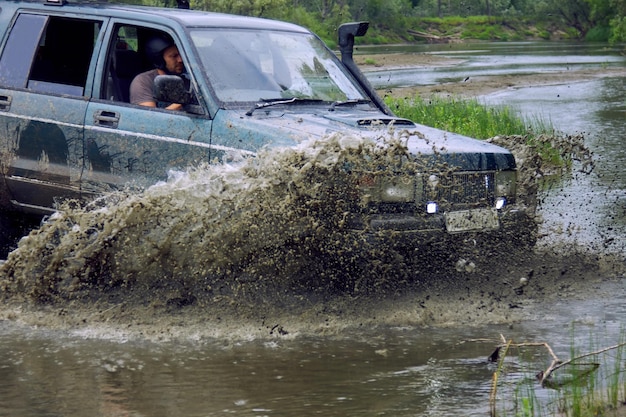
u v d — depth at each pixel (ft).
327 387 17.72
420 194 22.21
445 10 403.13
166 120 24.36
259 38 26.86
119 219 22.88
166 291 23.57
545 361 19.15
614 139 55.62
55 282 23.89
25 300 24.08
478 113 61.05
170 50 25.86
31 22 27.35
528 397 16.85
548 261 27.50
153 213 22.71
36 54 26.94
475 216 23.00
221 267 22.94
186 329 21.68
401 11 367.86
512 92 98.94
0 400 17.15
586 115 70.90
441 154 22.53
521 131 56.13
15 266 24.07
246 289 23.31
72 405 16.88
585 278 26.25
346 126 23.68
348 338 21.02
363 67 160.45
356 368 18.88
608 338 20.76
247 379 18.24
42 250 23.80
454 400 16.88
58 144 25.81
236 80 24.99
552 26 364.38
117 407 16.76
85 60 26.45
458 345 20.44
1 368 19.07
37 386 17.94
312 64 27.43
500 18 364.99
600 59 174.60
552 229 31.76
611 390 16.79
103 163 25.20
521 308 23.35
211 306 22.94
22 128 26.35
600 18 328.90
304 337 21.11
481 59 184.85
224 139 23.49
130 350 20.27
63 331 21.75
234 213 22.18
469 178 23.15
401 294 23.63
